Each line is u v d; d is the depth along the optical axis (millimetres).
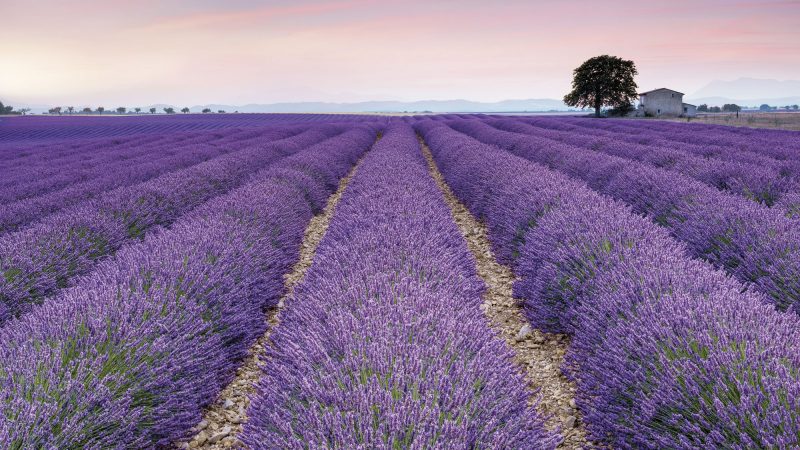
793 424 2023
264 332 4801
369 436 1974
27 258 4863
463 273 4578
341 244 5137
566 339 4418
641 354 2836
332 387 2324
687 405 2418
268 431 2291
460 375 2367
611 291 3707
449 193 12852
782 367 2230
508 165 9930
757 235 4797
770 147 13320
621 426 2672
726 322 2795
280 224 6965
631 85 66438
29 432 2262
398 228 5156
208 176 10742
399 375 2268
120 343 2963
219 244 4973
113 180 11062
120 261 4430
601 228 4723
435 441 1953
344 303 3352
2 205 8602
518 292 5152
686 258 4012
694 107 68188
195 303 3826
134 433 2812
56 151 22891
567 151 12594
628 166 8977
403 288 3508
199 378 3395
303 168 11883
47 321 3143
